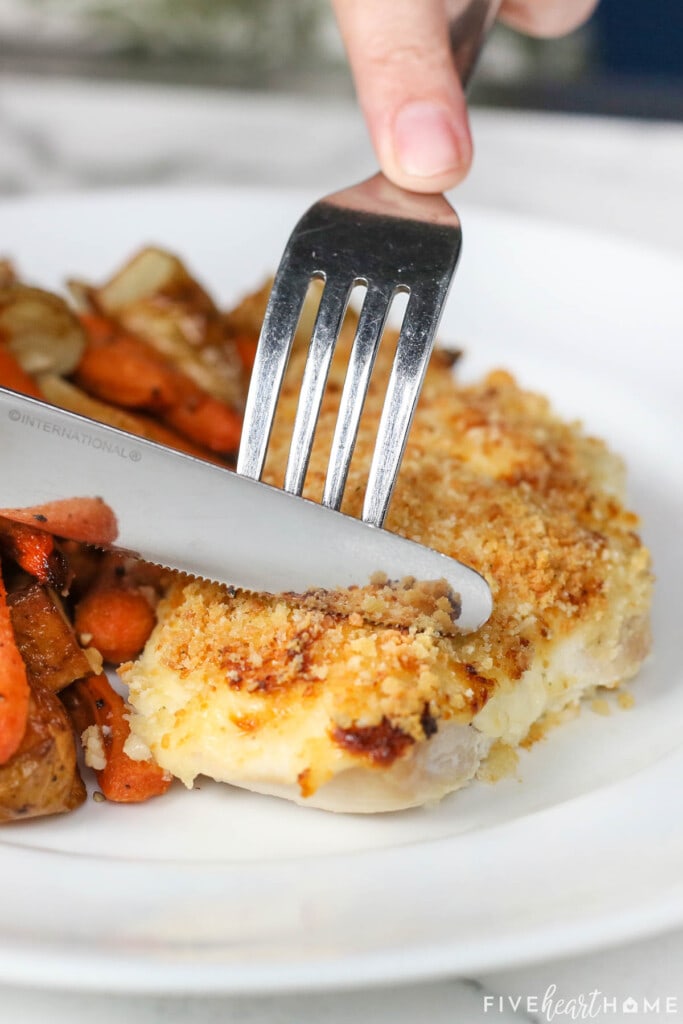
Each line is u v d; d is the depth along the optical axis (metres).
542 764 0.26
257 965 0.20
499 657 0.25
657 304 0.36
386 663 0.24
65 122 0.52
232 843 0.24
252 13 0.58
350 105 0.55
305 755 0.24
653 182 0.49
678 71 0.64
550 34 0.37
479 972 0.21
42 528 0.25
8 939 0.21
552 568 0.26
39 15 0.58
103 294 0.33
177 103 0.55
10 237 0.37
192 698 0.25
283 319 0.25
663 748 0.26
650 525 0.31
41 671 0.25
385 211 0.27
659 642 0.28
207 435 0.31
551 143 0.51
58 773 0.24
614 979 0.23
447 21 0.29
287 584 0.25
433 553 0.24
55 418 0.24
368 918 0.22
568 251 0.37
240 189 0.39
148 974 0.20
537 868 0.23
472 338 0.37
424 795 0.24
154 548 0.25
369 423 0.29
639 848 0.23
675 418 0.34
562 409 0.35
